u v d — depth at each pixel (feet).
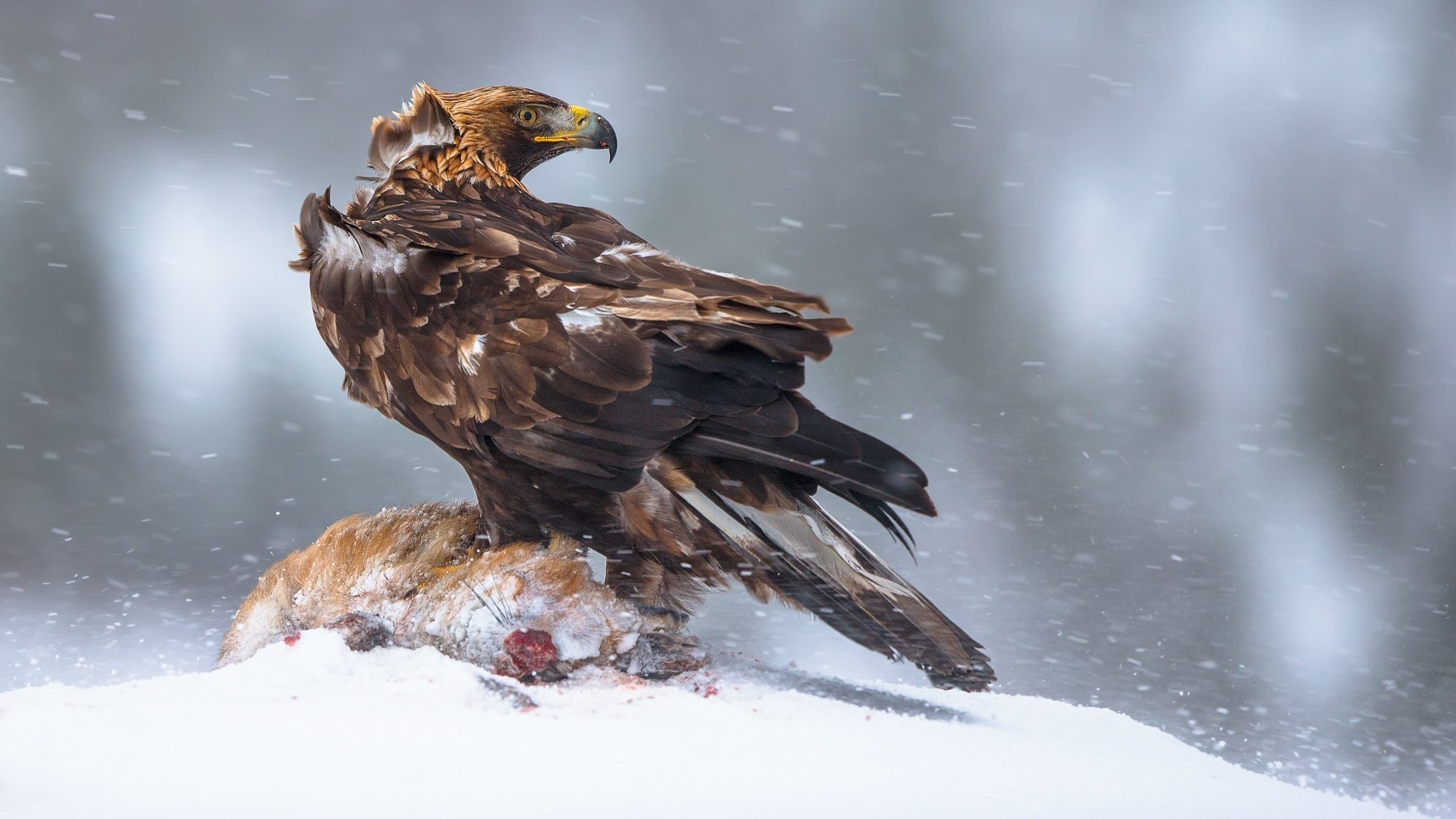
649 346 44.09
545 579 44.01
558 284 44.29
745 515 44.11
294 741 43.14
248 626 44.39
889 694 44.06
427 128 45.14
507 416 44.21
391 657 43.86
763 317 44.01
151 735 43.14
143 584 49.75
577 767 43.06
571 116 45.29
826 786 43.06
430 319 44.37
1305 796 43.42
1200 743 46.93
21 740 43.11
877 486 43.88
